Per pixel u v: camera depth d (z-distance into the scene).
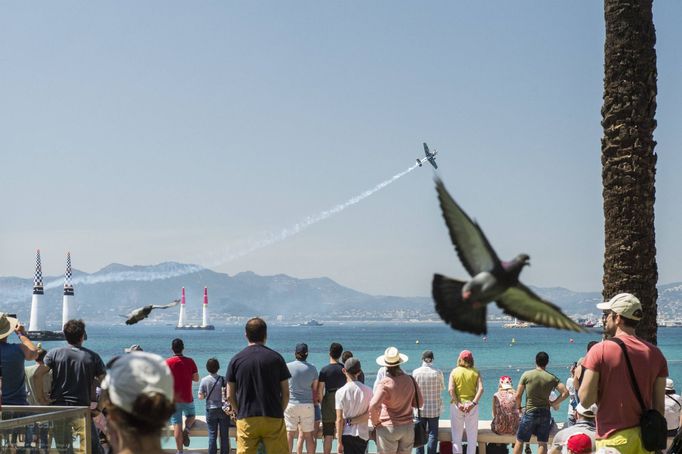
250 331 11.06
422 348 145.62
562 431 11.06
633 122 13.80
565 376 70.19
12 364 10.73
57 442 8.14
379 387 13.03
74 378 10.67
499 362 91.75
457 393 15.26
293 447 14.88
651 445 7.29
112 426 3.70
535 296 3.30
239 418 10.90
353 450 14.12
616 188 13.84
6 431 7.31
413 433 13.16
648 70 13.90
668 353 129.25
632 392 7.37
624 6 13.85
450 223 3.18
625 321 7.61
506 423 15.43
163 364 3.77
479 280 3.09
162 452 3.72
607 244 13.95
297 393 14.65
